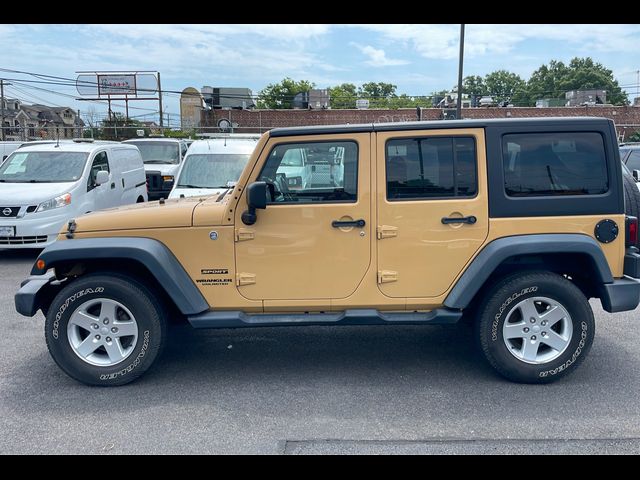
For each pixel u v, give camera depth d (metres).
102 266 4.50
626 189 4.79
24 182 9.54
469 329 5.62
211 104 38.47
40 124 63.00
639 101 52.03
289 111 37.69
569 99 41.25
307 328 5.71
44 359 4.95
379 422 3.74
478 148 4.21
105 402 4.09
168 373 4.61
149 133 33.00
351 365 4.75
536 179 4.25
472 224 4.23
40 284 4.43
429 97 46.41
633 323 5.73
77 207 9.42
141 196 12.48
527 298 4.21
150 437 3.58
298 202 4.25
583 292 4.61
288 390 4.27
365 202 4.23
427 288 4.30
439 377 4.48
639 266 4.23
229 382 4.43
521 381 4.29
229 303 4.32
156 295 4.46
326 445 3.46
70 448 3.46
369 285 4.30
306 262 4.28
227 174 9.69
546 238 4.19
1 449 3.46
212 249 4.27
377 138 4.21
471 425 3.69
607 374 4.49
